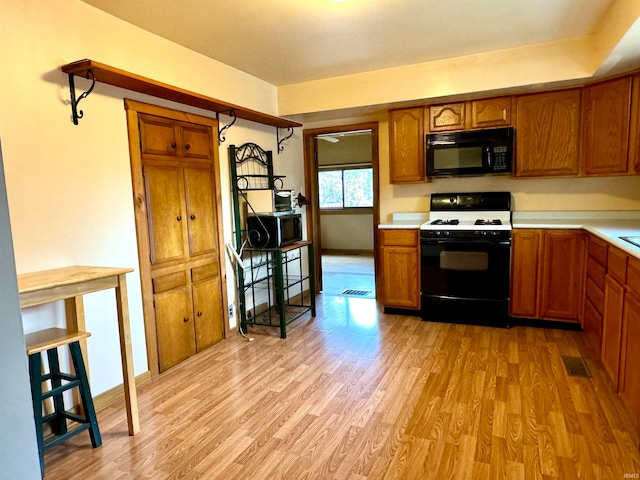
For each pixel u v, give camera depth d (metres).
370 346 3.32
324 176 8.70
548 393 2.45
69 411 2.30
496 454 1.90
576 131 3.46
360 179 8.44
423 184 4.38
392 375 2.77
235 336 3.64
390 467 1.84
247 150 3.86
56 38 2.21
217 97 3.43
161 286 2.91
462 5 2.52
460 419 2.20
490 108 3.69
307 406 2.40
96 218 2.44
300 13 2.55
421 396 2.47
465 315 3.77
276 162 4.38
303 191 4.94
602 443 1.95
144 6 2.40
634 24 2.18
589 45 3.12
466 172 3.79
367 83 3.88
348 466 1.86
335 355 3.15
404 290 4.06
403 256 4.02
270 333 3.70
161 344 2.91
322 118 4.59
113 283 2.07
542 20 2.79
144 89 2.61
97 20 2.44
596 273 2.90
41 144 2.15
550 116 3.52
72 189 2.30
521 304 3.62
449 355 3.07
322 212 8.76
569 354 3.00
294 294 4.75
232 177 3.62
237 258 3.60
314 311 4.17
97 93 2.43
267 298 4.25
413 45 3.19
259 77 3.93
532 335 3.42
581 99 3.42
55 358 2.09
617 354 2.32
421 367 2.88
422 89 3.68
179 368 3.00
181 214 3.08
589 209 3.78
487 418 2.20
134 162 2.67
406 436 2.07
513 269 3.61
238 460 1.93
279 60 3.44
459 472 1.79
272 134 4.29
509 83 3.39
